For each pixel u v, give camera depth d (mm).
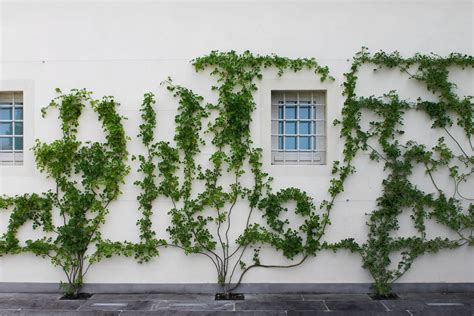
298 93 5461
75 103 5277
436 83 5262
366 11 5375
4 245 5242
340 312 4555
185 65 5348
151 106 5312
